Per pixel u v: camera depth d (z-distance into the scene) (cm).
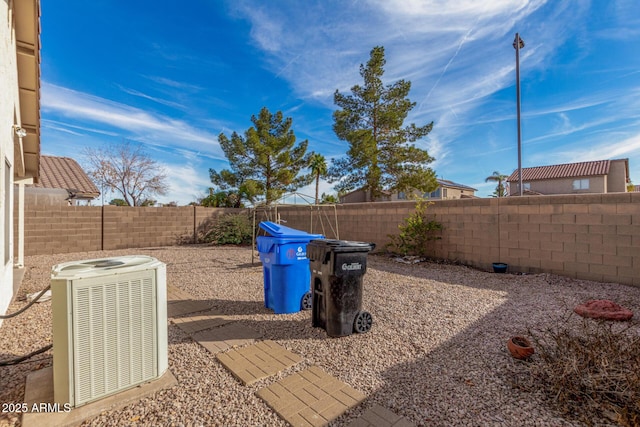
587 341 274
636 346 246
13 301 482
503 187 3169
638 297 489
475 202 776
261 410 221
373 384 255
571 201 625
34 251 995
